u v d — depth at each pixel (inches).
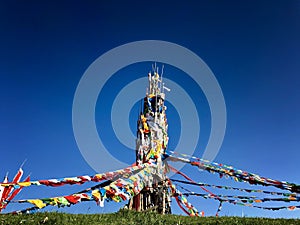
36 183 498.3
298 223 605.3
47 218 513.0
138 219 605.9
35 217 524.4
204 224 589.6
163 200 855.7
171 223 595.2
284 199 757.3
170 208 873.5
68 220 535.2
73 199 508.1
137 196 856.3
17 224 483.2
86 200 530.9
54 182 517.7
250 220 621.3
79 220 546.6
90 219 566.6
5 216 507.5
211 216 698.8
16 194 509.7
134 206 852.6
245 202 816.3
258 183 738.8
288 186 717.3
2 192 493.0
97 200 550.3
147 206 847.7
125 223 571.5
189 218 660.7
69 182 538.0
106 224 547.2
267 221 616.1
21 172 516.7
